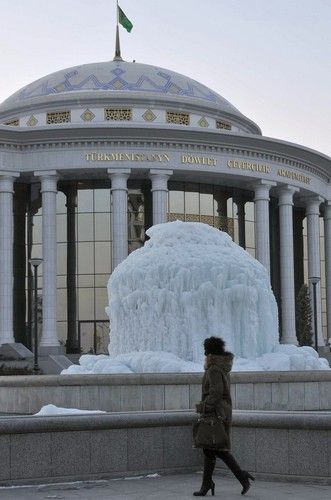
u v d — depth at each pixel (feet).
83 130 184.96
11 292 187.21
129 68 220.02
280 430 41.57
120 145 187.93
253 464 42.39
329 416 40.29
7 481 40.42
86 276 196.65
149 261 82.02
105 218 197.67
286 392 60.64
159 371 71.56
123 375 61.77
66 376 64.13
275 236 220.64
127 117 203.31
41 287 195.42
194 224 85.51
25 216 203.31
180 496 37.40
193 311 79.66
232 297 79.97
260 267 84.53
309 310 198.39
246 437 42.75
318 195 222.07
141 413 43.88
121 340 82.89
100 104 202.90
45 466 41.14
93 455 42.22
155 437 43.80
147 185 198.80
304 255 234.38
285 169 205.77
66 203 198.70
